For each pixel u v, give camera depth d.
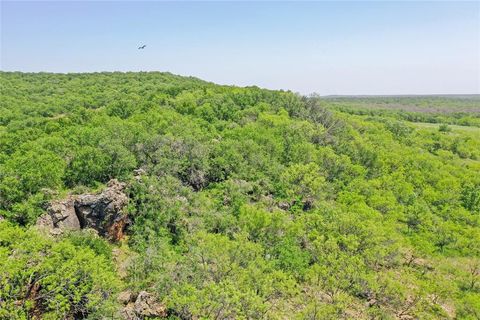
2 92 136.50
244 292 34.38
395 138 133.38
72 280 29.56
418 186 87.19
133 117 86.81
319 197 67.00
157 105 104.44
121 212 47.22
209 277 36.88
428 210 69.25
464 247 59.53
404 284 43.00
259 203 59.09
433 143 137.25
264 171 72.44
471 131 174.12
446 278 50.53
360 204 60.28
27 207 42.03
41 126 83.94
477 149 139.00
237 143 76.38
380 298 41.47
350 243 46.16
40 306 30.70
